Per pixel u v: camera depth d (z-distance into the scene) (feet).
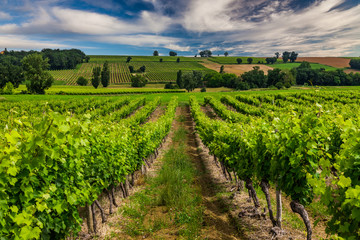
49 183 10.86
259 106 99.14
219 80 346.95
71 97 168.86
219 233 16.22
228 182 26.81
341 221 8.77
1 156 8.27
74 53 571.28
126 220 18.60
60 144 10.75
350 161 8.57
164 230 16.99
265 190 16.61
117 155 20.13
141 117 62.90
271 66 524.93
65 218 11.94
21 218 8.82
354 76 303.48
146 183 27.48
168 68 517.96
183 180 26.86
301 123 12.51
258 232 16.02
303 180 12.66
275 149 13.79
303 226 16.62
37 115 64.54
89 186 15.12
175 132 61.82
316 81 315.37
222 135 26.02
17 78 248.32
